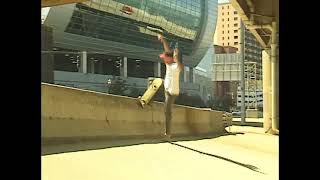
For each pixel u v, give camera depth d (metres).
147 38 112.94
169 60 16.14
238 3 30.86
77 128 13.06
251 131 31.67
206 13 132.25
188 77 131.12
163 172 9.35
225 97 106.69
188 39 129.00
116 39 105.75
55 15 88.56
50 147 11.07
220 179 9.17
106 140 14.04
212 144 17.11
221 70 80.50
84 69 96.25
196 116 23.48
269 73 38.56
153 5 112.50
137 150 12.24
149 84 18.45
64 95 12.72
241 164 11.74
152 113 18.31
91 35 98.94
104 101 14.90
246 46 111.62
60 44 92.44
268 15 32.59
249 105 89.19
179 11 122.50
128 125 16.19
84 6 93.62
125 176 8.51
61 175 7.87
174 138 17.89
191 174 9.45
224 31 148.38
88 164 9.24
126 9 104.81
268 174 10.34
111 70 106.00
